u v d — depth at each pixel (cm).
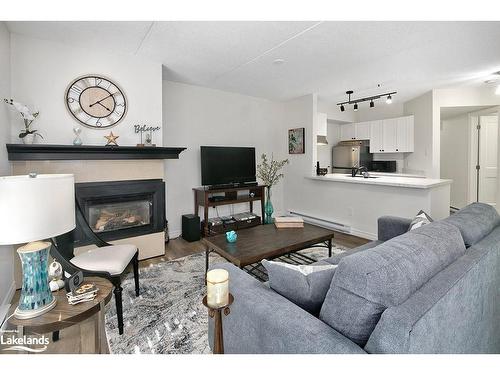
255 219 453
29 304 123
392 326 80
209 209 460
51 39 265
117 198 305
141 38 265
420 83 424
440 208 359
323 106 576
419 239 115
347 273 94
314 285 113
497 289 148
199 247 364
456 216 165
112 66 299
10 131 249
